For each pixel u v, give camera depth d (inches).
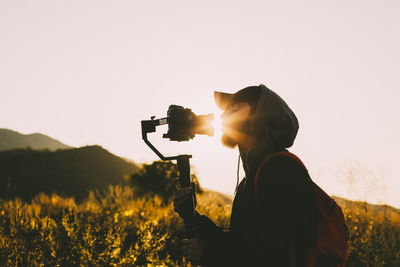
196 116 60.6
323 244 49.9
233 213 56.8
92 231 158.2
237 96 57.7
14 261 128.3
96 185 1652.3
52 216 253.4
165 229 234.1
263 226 47.1
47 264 132.8
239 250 52.3
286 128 56.0
